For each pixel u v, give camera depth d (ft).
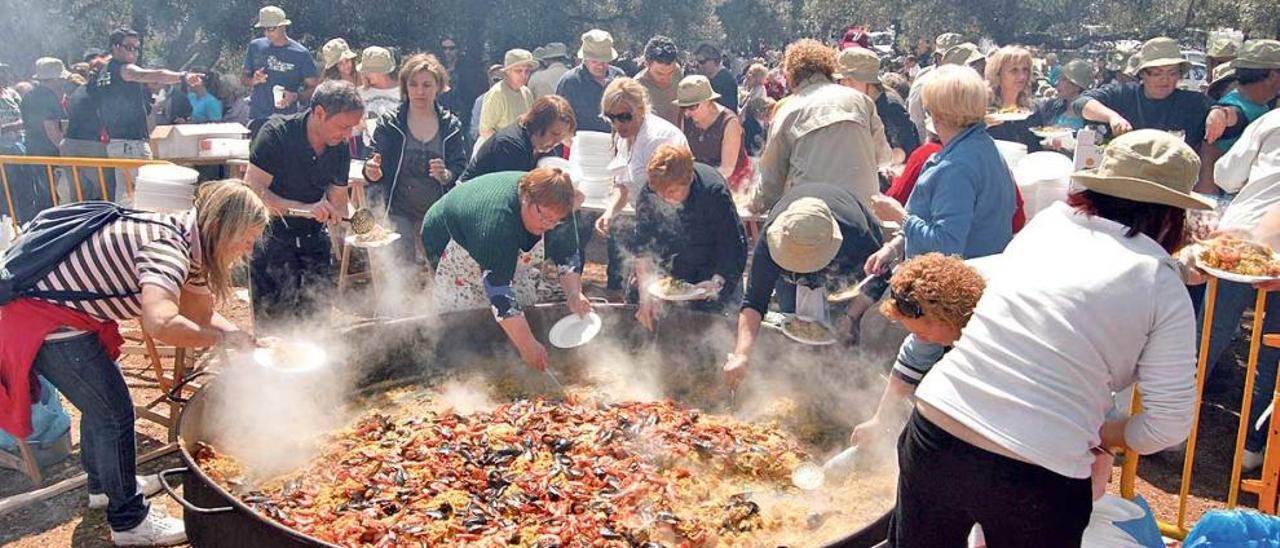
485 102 26.40
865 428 12.07
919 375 11.51
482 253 14.07
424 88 20.86
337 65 29.40
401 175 21.48
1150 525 9.50
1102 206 7.97
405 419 13.85
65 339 11.49
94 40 71.41
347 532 10.38
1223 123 19.74
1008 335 7.78
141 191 13.93
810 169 16.52
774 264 13.58
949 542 8.27
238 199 11.45
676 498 11.51
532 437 12.78
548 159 19.53
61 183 32.07
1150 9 65.77
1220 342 15.57
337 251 24.68
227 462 11.84
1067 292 7.59
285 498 11.39
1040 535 7.79
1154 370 7.52
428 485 11.61
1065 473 7.59
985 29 67.72
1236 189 15.58
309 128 16.80
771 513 11.55
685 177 14.53
